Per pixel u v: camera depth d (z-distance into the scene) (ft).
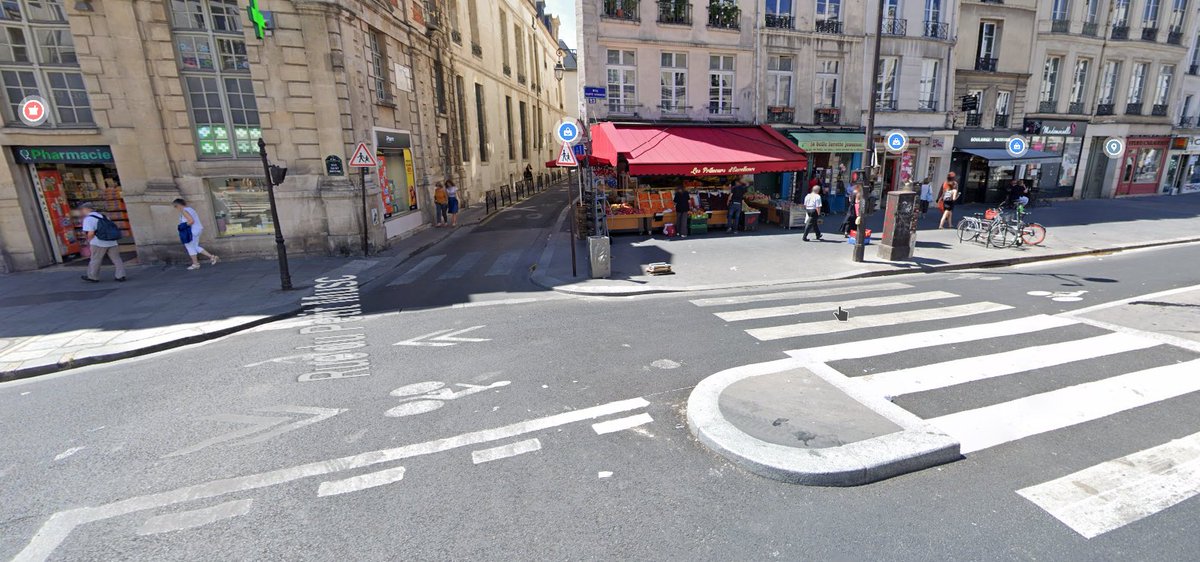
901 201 35.37
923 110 63.93
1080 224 53.57
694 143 50.34
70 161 36.86
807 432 12.73
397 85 49.03
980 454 12.33
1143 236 46.60
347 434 13.84
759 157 49.06
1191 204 71.36
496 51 86.84
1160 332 20.74
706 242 44.09
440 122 62.23
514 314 25.21
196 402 16.10
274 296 29.30
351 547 9.67
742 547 9.45
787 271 33.53
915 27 61.16
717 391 15.10
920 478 11.46
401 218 48.80
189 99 37.01
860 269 33.78
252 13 34.58
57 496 11.52
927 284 30.45
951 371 17.06
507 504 10.82
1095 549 9.21
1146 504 10.40
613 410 14.87
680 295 28.73
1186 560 8.91
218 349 21.44
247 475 12.10
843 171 62.95
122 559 9.55
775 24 56.59
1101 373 16.72
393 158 48.37
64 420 15.20
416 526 10.21
